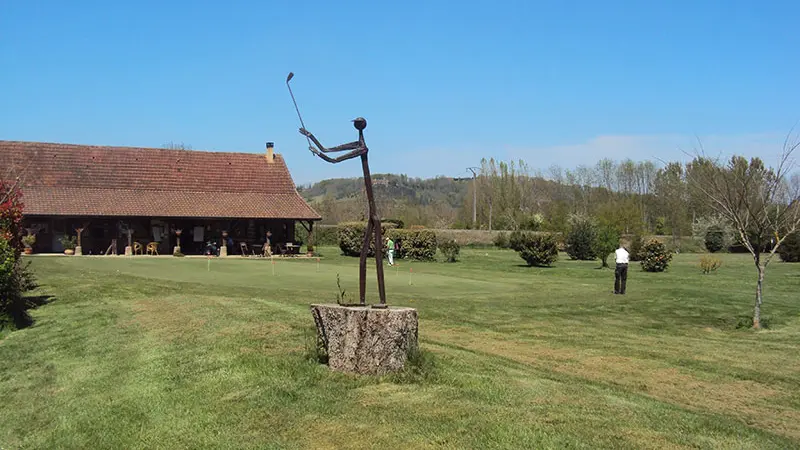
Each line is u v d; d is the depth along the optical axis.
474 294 22.38
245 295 19.09
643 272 37.34
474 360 10.08
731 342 14.86
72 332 14.08
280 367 9.27
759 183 18.17
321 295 19.84
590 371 11.27
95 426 8.09
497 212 85.69
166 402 8.55
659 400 9.16
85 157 49.66
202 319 13.72
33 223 45.25
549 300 20.81
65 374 10.73
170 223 48.59
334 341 9.09
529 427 6.94
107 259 38.03
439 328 14.70
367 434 6.88
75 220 46.25
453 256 45.31
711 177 17.97
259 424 7.41
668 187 71.94
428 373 8.80
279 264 35.56
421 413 7.38
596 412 7.65
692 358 12.73
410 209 85.75
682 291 23.31
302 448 6.72
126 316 15.36
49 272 26.44
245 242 49.44
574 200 88.81
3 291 15.13
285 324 12.48
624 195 90.94
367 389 8.27
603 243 40.41
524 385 8.73
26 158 47.88
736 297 22.08
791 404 9.82
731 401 9.88
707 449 6.64
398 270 34.12
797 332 16.34
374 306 9.30
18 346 13.14
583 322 16.73
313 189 148.25
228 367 9.58
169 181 50.19
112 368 10.65
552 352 12.73
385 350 8.80
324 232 66.62
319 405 7.77
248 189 51.59
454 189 150.62
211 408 8.10
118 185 48.53
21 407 9.31
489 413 7.37
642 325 16.75
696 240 67.06
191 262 35.91
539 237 40.22
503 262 44.56
